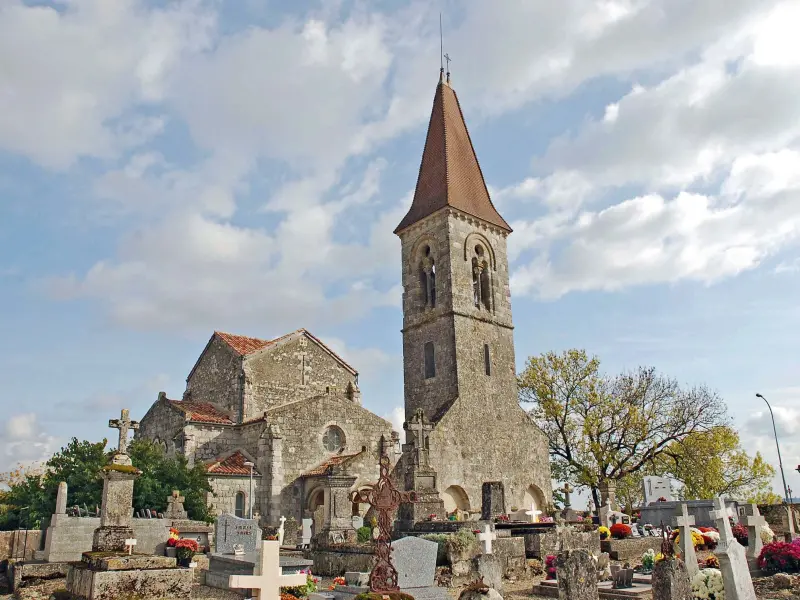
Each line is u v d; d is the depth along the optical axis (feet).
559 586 43.39
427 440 112.88
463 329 130.41
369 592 37.88
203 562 73.61
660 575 41.81
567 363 174.70
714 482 158.92
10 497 113.09
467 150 150.82
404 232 145.07
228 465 120.37
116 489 61.11
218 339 144.87
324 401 130.72
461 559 67.36
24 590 57.11
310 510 119.03
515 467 129.49
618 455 164.14
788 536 77.82
